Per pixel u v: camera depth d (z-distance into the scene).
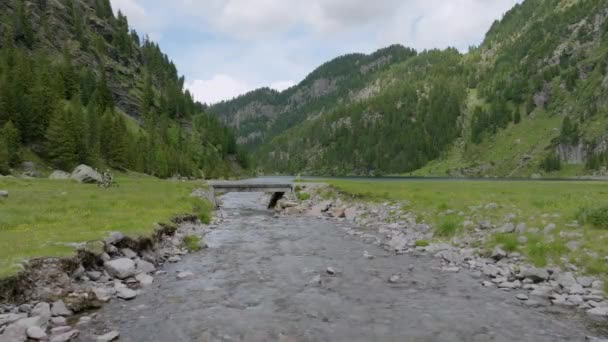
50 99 95.31
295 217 42.78
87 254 16.33
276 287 16.25
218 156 191.75
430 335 11.55
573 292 14.92
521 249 19.59
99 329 11.48
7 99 85.50
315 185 62.31
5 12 158.25
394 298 14.91
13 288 12.34
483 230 23.89
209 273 18.41
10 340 10.11
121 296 14.43
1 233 18.25
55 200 30.69
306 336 11.40
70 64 144.12
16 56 119.88
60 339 10.45
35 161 83.94
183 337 11.14
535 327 12.09
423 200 36.03
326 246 25.48
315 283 16.83
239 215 45.50
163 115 178.50
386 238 28.17
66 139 87.12
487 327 12.11
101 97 143.88
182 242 24.64
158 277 17.53
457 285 16.55
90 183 53.81
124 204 31.44
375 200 43.19
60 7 187.75
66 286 13.90
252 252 23.45
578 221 20.41
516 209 25.69
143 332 11.39
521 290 15.78
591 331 11.75
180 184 60.66
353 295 15.27
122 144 105.00
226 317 12.78
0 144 73.94
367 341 11.12
